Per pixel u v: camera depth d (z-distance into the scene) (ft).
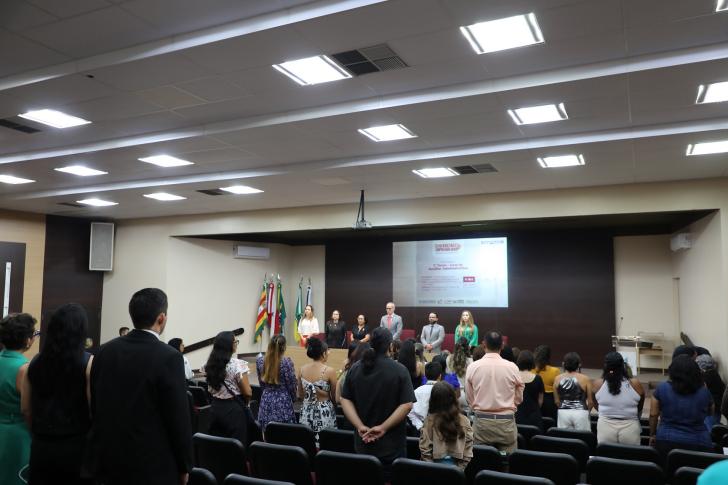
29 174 32.55
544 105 19.92
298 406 25.64
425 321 46.55
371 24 14.61
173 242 46.88
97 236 48.01
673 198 30.14
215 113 22.11
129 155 27.71
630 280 40.96
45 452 8.36
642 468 10.77
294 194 36.52
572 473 11.43
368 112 20.67
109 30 15.69
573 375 17.67
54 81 18.47
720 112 20.54
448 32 15.07
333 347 40.45
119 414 7.44
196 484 9.59
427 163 27.50
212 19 15.14
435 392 11.69
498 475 9.43
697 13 13.89
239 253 49.88
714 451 13.92
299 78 18.47
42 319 45.21
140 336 7.91
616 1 13.34
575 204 32.76
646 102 19.49
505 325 43.83
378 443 11.33
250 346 50.34
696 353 22.75
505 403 14.40
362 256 50.01
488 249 44.83
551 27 14.69
